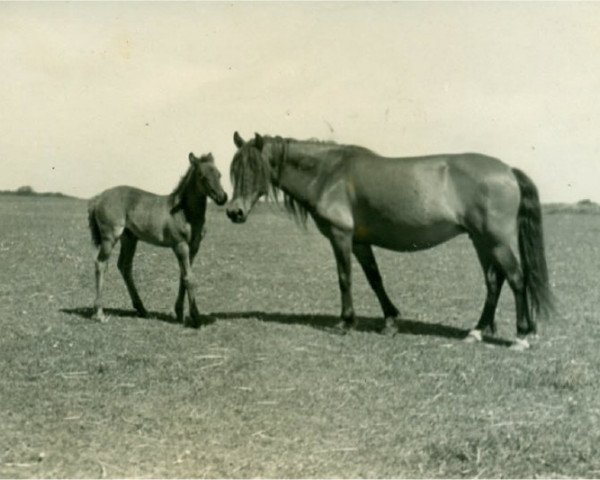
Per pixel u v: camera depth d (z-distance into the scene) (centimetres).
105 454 545
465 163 850
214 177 934
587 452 538
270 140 950
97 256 1025
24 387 704
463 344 869
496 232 828
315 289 1316
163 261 1753
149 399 668
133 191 1017
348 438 572
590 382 709
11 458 537
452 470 514
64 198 6216
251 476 508
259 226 3212
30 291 1276
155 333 932
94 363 789
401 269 1608
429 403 653
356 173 902
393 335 916
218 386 706
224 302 1185
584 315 1036
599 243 2184
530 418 611
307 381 720
